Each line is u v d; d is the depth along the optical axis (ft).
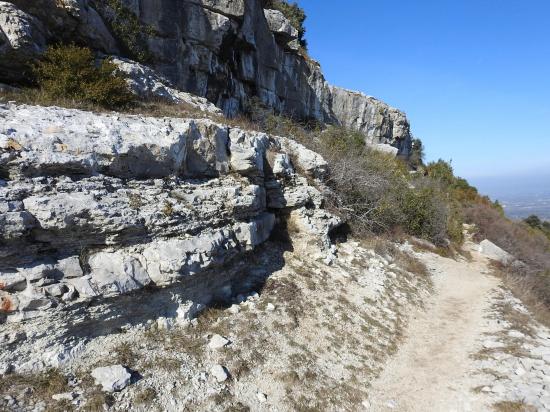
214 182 33.96
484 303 49.78
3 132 21.75
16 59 33.53
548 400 27.32
